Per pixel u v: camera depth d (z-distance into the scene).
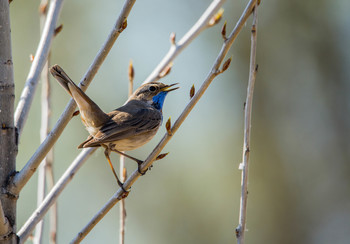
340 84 17.56
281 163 16.92
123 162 7.57
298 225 16.67
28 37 14.54
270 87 17.20
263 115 17.03
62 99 14.16
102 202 14.69
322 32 17.55
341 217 16.69
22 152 13.32
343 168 17.08
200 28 8.33
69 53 15.04
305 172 16.98
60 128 6.14
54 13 7.22
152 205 15.34
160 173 15.49
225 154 15.78
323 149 17.22
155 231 15.27
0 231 5.78
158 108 10.10
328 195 16.94
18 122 6.39
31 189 13.56
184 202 15.41
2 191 5.97
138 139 8.95
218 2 8.20
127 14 6.09
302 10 17.47
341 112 17.47
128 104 9.52
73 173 6.98
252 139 16.86
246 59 17.03
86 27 15.33
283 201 16.75
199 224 15.39
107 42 6.20
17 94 14.12
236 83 16.91
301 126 17.22
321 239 16.67
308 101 17.44
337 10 17.55
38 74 6.81
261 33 17.33
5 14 6.16
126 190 6.53
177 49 8.20
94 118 8.12
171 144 15.50
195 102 6.41
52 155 7.61
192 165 15.53
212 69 6.30
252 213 16.48
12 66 6.24
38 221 6.44
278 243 16.45
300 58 17.52
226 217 15.54
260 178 16.81
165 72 8.25
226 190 15.61
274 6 17.50
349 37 17.67
